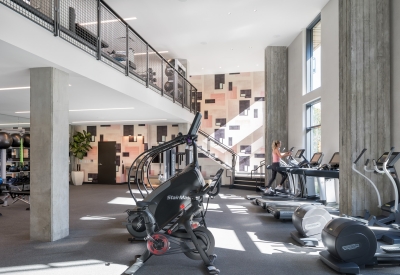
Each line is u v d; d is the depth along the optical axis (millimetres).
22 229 5434
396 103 5316
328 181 7270
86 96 6828
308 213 4590
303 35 9633
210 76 14219
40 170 4684
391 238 4016
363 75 5438
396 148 5305
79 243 4559
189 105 12406
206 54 11867
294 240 4699
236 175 12617
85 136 13562
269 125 11062
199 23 9203
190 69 13617
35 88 4684
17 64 4457
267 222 5977
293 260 3797
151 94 8102
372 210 5398
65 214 4961
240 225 5719
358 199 5426
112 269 3525
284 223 5883
